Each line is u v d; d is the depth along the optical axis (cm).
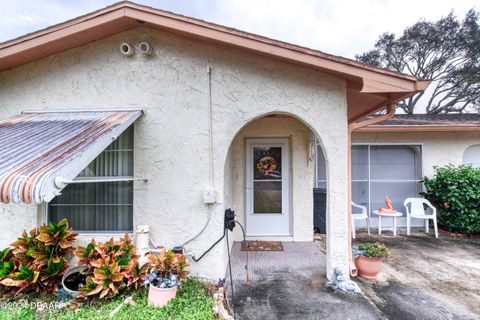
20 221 554
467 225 881
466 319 405
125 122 479
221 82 532
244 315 412
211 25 478
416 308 435
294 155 800
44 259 464
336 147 521
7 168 313
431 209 985
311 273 567
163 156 539
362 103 662
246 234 813
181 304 409
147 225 527
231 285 491
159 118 541
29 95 571
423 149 1031
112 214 557
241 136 809
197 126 536
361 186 1057
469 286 518
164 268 441
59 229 486
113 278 427
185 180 536
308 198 800
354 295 474
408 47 3400
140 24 530
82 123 473
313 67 500
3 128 463
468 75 2941
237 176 808
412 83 462
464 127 968
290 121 801
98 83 554
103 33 533
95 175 556
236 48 520
